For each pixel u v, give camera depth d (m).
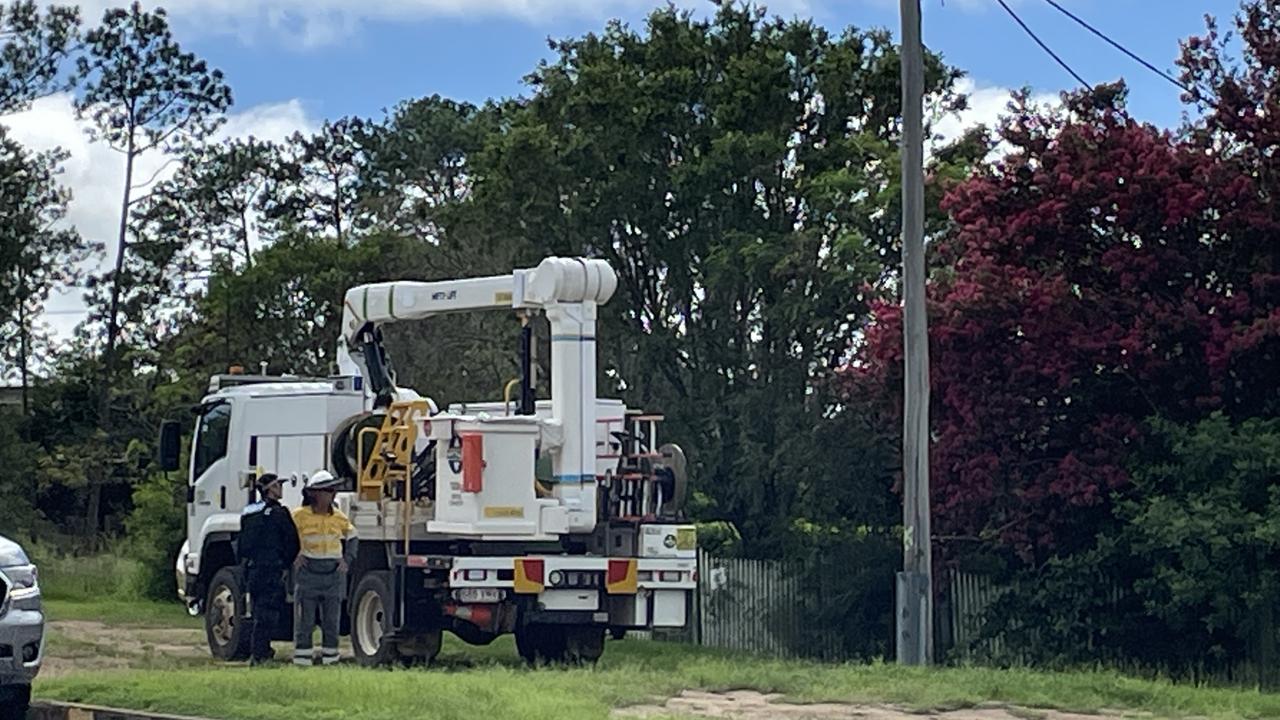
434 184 66.12
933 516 21.70
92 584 34.62
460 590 18.17
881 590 23.83
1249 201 20.30
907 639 18.81
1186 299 20.44
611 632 19.91
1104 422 20.50
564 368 18.91
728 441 28.50
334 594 18.22
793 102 30.00
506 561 18.31
